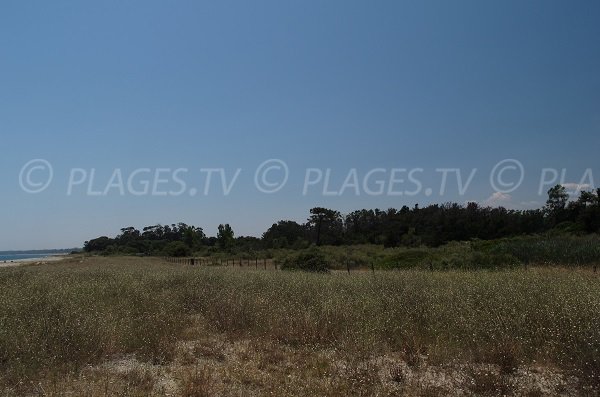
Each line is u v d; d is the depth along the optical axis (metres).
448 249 34.59
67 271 20.92
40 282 13.65
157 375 6.70
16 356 6.90
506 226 57.28
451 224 60.28
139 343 8.02
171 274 17.66
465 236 57.44
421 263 29.77
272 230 75.56
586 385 6.06
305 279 15.05
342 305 9.81
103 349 7.64
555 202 57.56
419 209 68.12
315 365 7.09
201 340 8.58
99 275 18.25
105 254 83.25
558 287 10.26
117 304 10.79
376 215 72.25
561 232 46.06
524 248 28.31
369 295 11.34
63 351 7.21
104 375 6.57
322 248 52.56
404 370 6.99
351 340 8.02
